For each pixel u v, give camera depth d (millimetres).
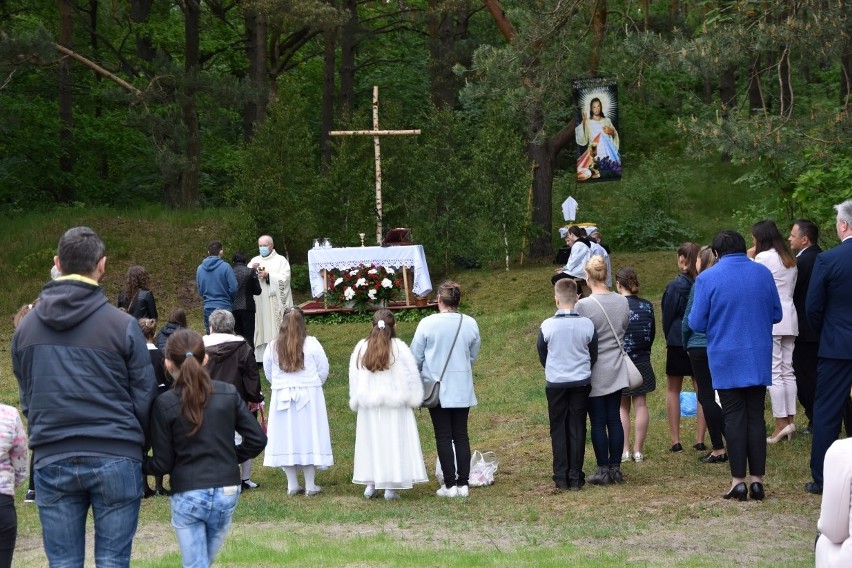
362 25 29562
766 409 11422
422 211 23406
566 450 9102
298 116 23312
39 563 7195
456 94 27594
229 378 9180
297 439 9680
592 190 32719
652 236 28219
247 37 29828
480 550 7027
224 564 6680
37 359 4719
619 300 9086
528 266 24125
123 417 4777
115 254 23984
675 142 35500
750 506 7895
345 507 9062
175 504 5156
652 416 11930
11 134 30547
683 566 6230
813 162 13281
